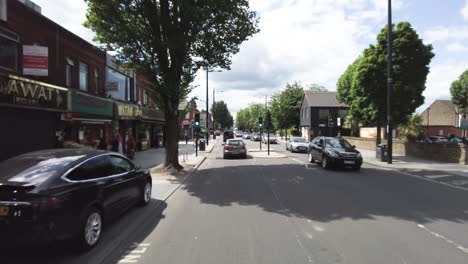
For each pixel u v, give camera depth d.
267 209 8.62
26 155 6.48
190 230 6.89
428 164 19.70
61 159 6.17
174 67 16.03
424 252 5.52
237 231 6.77
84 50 19.22
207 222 7.47
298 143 32.59
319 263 5.09
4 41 12.83
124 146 26.53
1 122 12.24
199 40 16.02
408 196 10.30
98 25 15.15
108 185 6.68
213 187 12.17
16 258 5.46
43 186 5.30
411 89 22.69
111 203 6.74
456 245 5.85
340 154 17.06
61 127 16.47
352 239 6.19
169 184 12.70
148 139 34.75
